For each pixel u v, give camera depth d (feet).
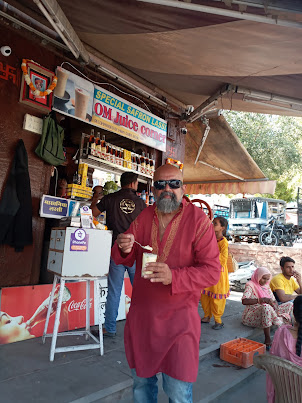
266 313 13.58
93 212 12.60
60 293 9.55
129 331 6.04
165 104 18.95
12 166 11.68
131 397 8.64
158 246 6.16
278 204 48.96
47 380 8.22
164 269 5.32
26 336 10.91
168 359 5.56
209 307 14.97
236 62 13.25
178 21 10.53
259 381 11.47
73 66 14.23
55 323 9.46
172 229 6.12
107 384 8.25
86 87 14.61
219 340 12.83
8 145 11.76
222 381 10.48
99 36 13.14
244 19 9.13
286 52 11.64
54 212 12.84
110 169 17.02
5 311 10.52
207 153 25.89
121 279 11.91
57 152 12.98
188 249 5.98
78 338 11.38
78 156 15.83
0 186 11.44
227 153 25.00
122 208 12.16
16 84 11.99
